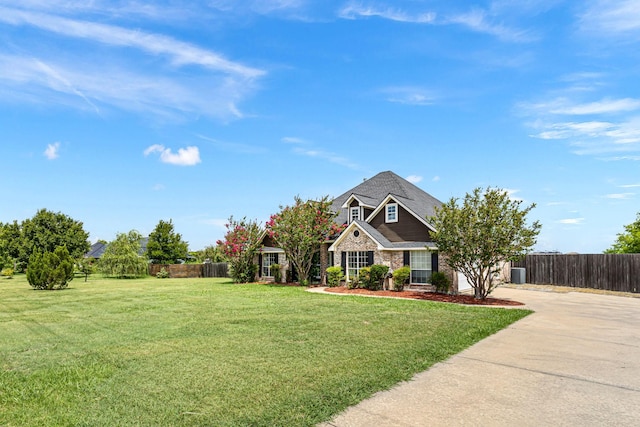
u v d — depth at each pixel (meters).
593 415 5.11
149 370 6.91
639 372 6.92
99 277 37.72
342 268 22.72
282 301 16.34
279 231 23.91
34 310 14.58
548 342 9.15
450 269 19.41
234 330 10.32
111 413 5.13
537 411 5.23
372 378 6.44
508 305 15.36
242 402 5.45
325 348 8.38
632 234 30.50
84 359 7.68
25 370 7.02
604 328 10.85
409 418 4.98
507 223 15.88
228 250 27.47
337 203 28.75
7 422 4.89
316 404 5.38
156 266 41.09
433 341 9.04
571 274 22.94
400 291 19.80
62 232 44.56
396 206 22.44
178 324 11.25
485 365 7.30
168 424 4.79
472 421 4.91
